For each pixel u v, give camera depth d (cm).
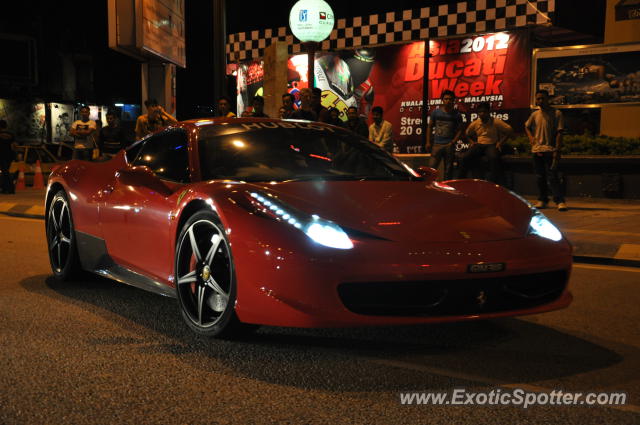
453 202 338
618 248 589
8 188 1280
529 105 1230
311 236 292
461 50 1291
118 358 301
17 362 294
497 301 306
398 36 1352
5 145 1270
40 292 444
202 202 340
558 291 326
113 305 406
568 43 1384
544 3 1174
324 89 1454
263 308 298
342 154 402
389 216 312
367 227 301
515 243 307
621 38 1150
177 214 352
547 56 1203
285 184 343
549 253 312
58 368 286
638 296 444
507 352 315
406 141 1372
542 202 909
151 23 1027
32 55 3097
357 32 1402
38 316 378
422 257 287
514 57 1238
